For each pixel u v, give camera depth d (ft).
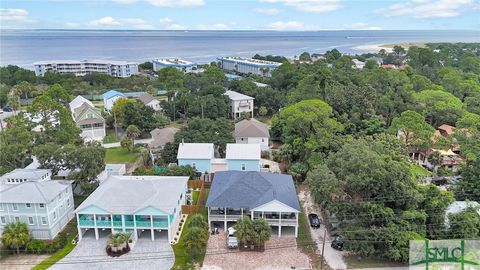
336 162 150.61
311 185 143.23
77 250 130.93
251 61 583.17
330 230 144.66
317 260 126.52
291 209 136.36
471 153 183.21
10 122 198.80
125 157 220.84
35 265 122.83
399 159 149.79
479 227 130.11
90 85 431.02
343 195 138.82
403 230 122.93
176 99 310.45
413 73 327.47
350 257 128.47
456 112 240.94
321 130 182.29
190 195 167.43
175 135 209.97
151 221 133.90
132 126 238.07
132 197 139.64
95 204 132.77
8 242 125.90
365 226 125.90
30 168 163.73
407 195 126.41
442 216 129.08
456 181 179.42
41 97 207.62
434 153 199.11
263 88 327.47
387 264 124.88
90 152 160.45
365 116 226.99
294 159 199.00
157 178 160.15
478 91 279.49
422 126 203.00
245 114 293.02
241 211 142.41
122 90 417.28
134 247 132.67
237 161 185.68
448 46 629.51
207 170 187.62
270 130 249.75
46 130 196.95
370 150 145.79
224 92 316.60
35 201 131.54
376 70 293.23
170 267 122.42
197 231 124.26
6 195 133.39
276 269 121.80
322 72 264.31
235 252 130.62
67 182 150.20
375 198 129.49
